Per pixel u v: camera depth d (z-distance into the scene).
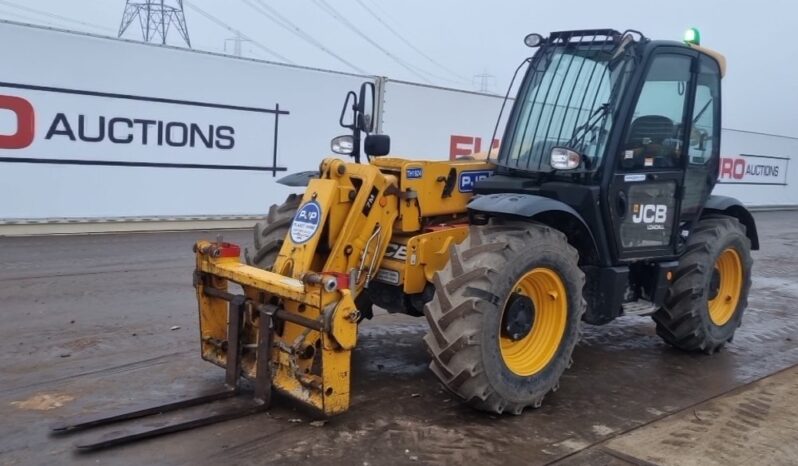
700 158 5.30
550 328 4.27
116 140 9.57
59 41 8.92
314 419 3.82
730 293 5.78
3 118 8.68
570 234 4.59
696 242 5.34
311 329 3.66
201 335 4.33
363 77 11.84
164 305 6.09
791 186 21.97
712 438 3.90
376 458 3.42
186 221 10.39
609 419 4.11
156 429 3.54
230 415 3.76
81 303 6.02
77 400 3.95
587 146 4.59
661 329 5.52
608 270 4.61
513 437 3.77
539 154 4.78
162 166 10.03
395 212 4.35
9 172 8.83
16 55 8.64
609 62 4.65
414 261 4.30
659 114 4.80
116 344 4.98
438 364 3.88
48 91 8.94
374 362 4.91
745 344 5.96
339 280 3.53
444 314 3.79
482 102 13.49
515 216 4.16
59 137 9.12
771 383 4.91
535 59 5.08
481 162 5.05
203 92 10.24
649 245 4.91
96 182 9.49
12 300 6.01
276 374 3.87
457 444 3.64
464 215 4.84
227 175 10.68
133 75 9.57
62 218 9.31
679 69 4.89
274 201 11.25
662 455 3.65
